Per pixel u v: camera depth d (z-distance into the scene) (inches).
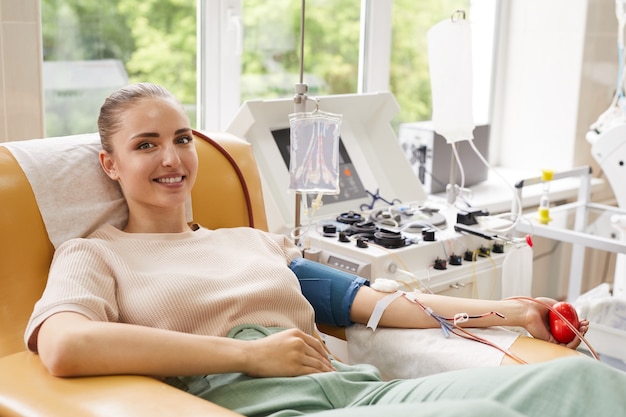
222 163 70.0
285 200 83.4
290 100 85.9
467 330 61.0
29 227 56.1
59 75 85.7
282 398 50.0
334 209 87.0
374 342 62.3
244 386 50.5
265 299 58.9
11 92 75.7
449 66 83.0
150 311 54.0
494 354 56.9
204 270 58.8
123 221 61.4
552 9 126.3
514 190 91.9
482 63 133.1
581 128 128.2
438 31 82.5
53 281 51.9
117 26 89.4
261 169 83.4
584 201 103.5
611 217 95.5
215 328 55.9
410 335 60.9
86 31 86.9
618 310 89.0
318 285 65.1
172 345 47.7
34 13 75.8
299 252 68.2
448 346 58.7
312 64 109.9
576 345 60.3
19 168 57.2
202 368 48.5
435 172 112.7
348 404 51.7
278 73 106.0
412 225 81.7
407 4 119.6
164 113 57.9
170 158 57.4
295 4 105.2
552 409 42.9
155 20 92.7
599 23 125.7
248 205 70.5
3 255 54.2
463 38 82.3
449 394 47.6
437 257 78.3
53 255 57.1
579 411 42.6
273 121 86.0
